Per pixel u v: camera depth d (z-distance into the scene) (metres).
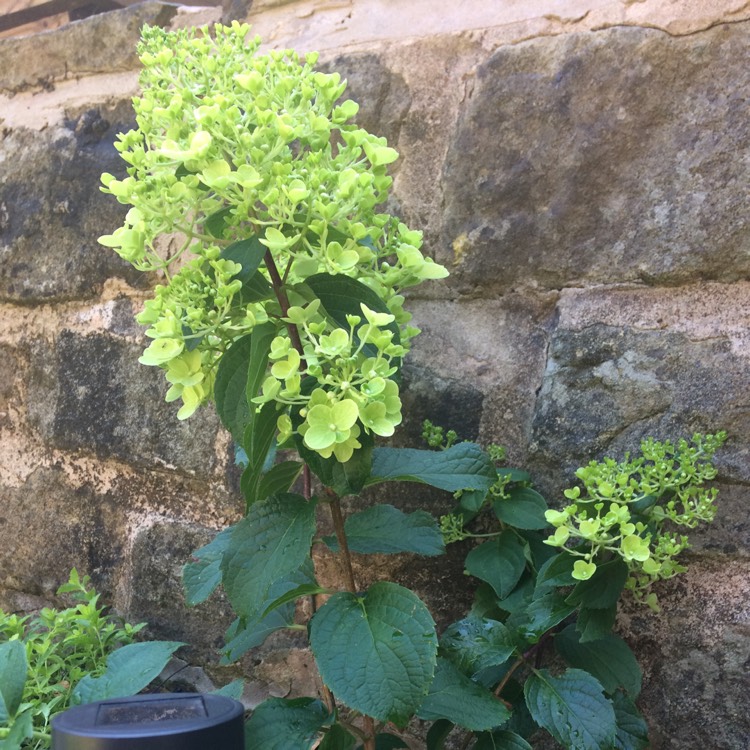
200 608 0.86
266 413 0.59
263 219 0.63
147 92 0.60
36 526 0.95
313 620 0.59
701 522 0.68
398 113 0.81
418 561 0.78
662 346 0.70
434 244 0.79
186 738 0.46
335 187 0.58
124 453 0.90
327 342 0.55
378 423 0.55
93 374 0.93
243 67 0.62
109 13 0.96
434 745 0.69
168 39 0.64
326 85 0.60
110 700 0.52
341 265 0.58
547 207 0.75
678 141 0.70
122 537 0.90
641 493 0.67
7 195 0.99
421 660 0.56
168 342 0.59
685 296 0.70
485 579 0.70
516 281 0.76
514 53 0.77
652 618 0.69
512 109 0.76
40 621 0.85
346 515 0.80
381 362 0.56
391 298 0.67
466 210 0.78
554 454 0.73
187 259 0.88
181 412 0.63
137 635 0.88
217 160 0.56
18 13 1.23
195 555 0.71
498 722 0.61
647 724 0.68
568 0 0.76
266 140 0.57
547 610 0.67
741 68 0.68
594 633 0.65
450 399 0.77
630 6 0.73
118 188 0.58
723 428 0.67
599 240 0.73
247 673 0.84
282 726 0.63
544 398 0.74
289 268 0.62
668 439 0.69
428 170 0.80
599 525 0.62
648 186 0.71
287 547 0.59
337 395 0.55
